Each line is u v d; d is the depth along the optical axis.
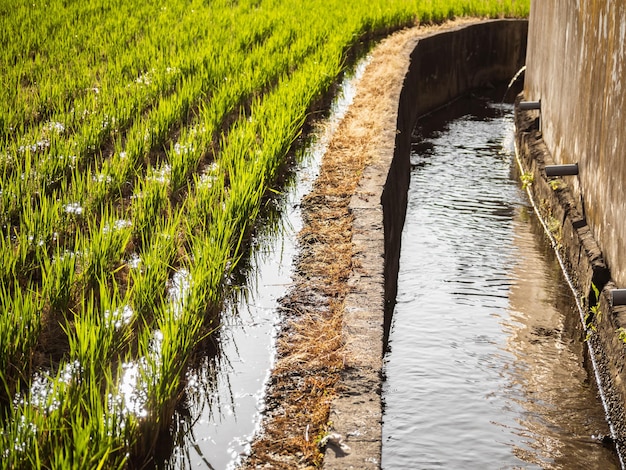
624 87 5.38
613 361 4.97
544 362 5.45
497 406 4.87
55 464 3.03
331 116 8.70
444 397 4.92
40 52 10.38
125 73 9.36
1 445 3.07
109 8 13.35
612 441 4.63
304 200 6.34
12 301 4.25
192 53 9.91
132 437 3.40
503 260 7.21
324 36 11.84
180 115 7.76
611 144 5.72
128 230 5.14
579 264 6.30
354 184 6.50
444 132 11.88
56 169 6.20
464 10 15.77
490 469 4.27
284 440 3.65
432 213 8.45
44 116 7.81
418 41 12.46
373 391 3.88
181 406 3.94
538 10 10.16
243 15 13.02
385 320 5.25
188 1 14.39
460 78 14.20
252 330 4.58
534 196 8.69
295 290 4.99
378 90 9.64
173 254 5.12
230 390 4.05
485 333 5.83
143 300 4.40
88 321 3.93
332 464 3.36
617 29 5.67
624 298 4.80
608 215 5.77
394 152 7.32
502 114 13.17
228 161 6.59
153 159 7.02
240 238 5.14
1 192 5.53
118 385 3.60
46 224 5.11
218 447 3.65
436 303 6.30
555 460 4.41
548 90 9.03
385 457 4.32
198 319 4.36
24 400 3.46
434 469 4.23
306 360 4.23
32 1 13.23
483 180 9.60
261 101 8.70
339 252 5.45
